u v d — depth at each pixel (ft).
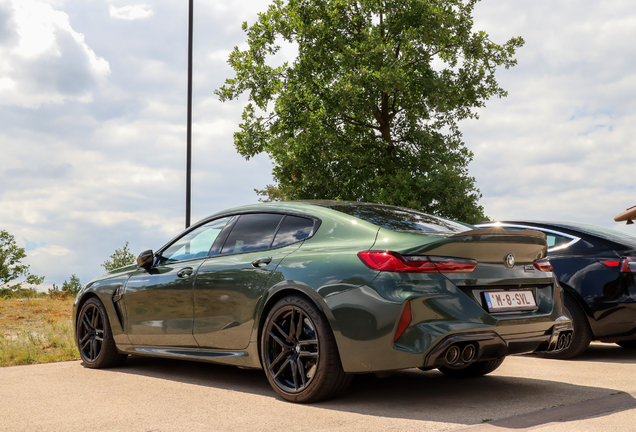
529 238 11.55
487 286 10.98
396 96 76.89
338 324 10.74
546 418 9.78
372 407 10.83
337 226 12.22
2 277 97.66
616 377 14.20
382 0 77.41
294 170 74.43
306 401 11.29
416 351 10.02
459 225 13.66
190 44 48.37
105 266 86.53
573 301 18.26
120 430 9.34
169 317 14.55
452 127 82.12
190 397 12.01
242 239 13.85
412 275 10.39
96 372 15.67
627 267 17.60
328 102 77.51
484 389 12.59
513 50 80.53
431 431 9.00
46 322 28.63
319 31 77.77
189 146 47.24
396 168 77.20
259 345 12.36
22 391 12.76
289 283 11.68
